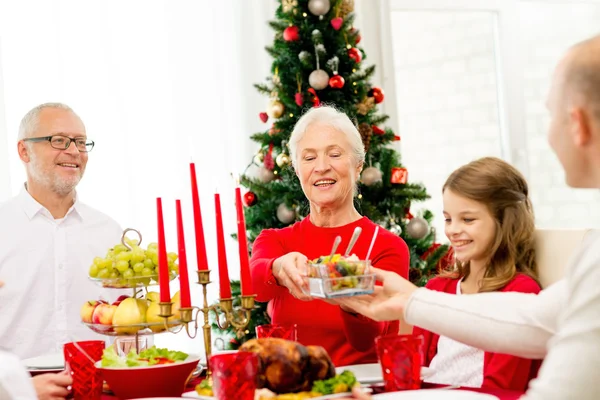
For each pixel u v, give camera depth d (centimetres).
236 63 406
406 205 363
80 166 272
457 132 464
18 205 269
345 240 212
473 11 468
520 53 474
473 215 192
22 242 264
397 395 120
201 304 386
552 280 187
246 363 116
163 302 145
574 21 493
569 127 107
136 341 162
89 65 379
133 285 164
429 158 457
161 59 393
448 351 190
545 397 101
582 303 103
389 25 441
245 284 148
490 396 118
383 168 361
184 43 397
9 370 114
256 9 409
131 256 163
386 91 440
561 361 102
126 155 384
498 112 475
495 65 473
